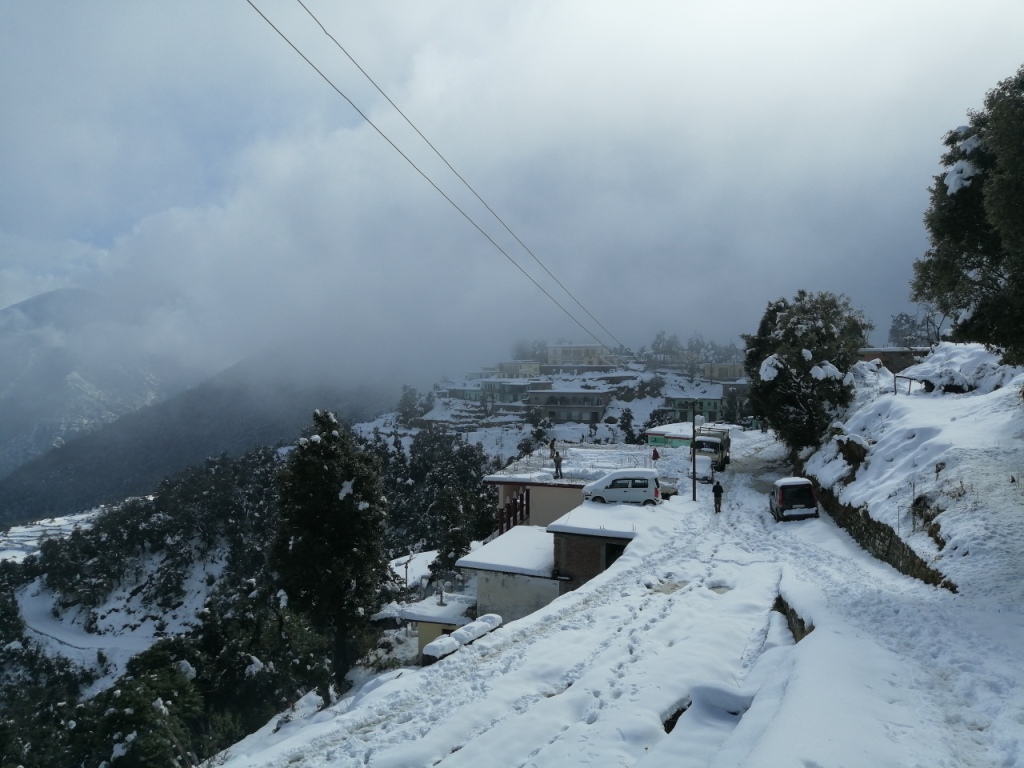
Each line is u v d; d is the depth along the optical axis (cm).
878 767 557
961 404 2703
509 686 1047
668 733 820
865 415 3225
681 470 3694
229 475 9925
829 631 997
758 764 559
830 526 2392
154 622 7569
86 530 9919
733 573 1753
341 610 2631
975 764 581
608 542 2275
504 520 3312
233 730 2889
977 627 957
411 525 7925
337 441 2698
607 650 1159
